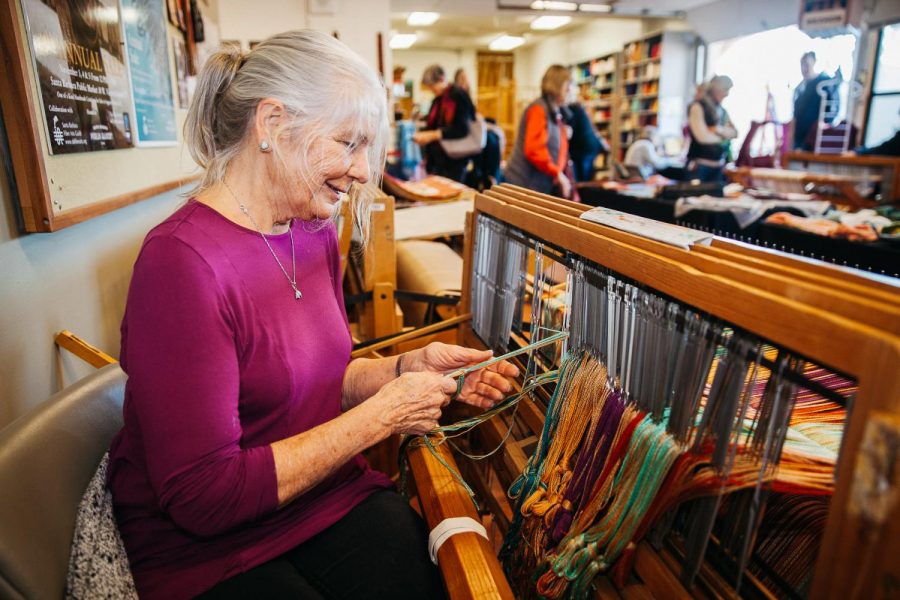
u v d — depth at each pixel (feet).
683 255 1.77
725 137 16.52
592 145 14.35
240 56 2.50
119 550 2.34
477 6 23.80
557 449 2.47
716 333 1.66
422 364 3.12
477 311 3.72
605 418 2.21
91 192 4.48
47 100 3.68
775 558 2.05
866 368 1.12
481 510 3.67
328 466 2.39
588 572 2.06
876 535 1.10
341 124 2.38
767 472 1.58
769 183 11.83
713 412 1.70
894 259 6.57
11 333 3.43
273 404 2.59
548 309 3.10
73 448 2.46
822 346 1.23
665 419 1.94
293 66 2.31
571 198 12.53
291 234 2.72
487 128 14.97
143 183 6.12
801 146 18.34
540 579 2.21
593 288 2.31
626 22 29.84
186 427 2.17
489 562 2.14
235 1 17.84
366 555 2.64
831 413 2.08
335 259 3.11
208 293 2.24
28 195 3.48
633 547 2.00
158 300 2.18
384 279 5.99
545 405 2.87
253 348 2.46
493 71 44.01
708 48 25.90
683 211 9.95
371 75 2.45
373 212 5.72
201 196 2.55
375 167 2.80
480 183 15.48
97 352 4.01
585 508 2.20
